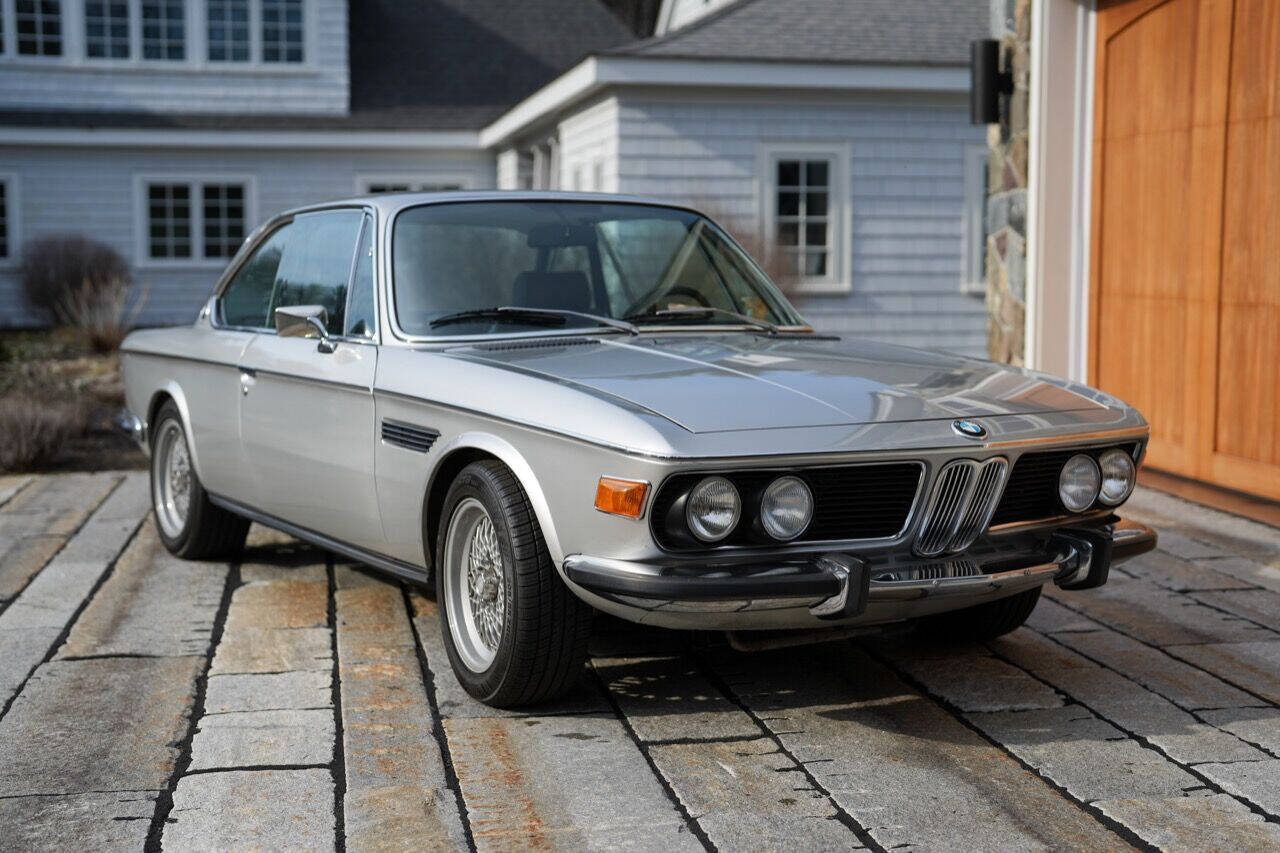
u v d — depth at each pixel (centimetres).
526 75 2522
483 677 391
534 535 371
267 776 343
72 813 321
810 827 312
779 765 351
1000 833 308
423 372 412
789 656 450
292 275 522
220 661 441
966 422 361
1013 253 845
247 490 530
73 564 589
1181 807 322
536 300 457
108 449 999
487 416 378
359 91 2427
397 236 461
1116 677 424
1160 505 687
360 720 384
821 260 1611
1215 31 692
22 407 920
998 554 371
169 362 589
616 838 306
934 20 1641
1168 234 738
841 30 1595
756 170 1578
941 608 372
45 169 2241
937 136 1605
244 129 2233
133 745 366
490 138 2180
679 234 501
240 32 2350
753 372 389
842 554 348
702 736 373
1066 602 515
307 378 467
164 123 2250
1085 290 815
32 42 2292
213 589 542
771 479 341
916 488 357
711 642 428
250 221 2305
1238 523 644
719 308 485
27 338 1964
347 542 472
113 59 2314
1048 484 387
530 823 314
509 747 364
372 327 451
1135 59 760
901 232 1611
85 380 1366
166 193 2294
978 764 351
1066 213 811
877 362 418
